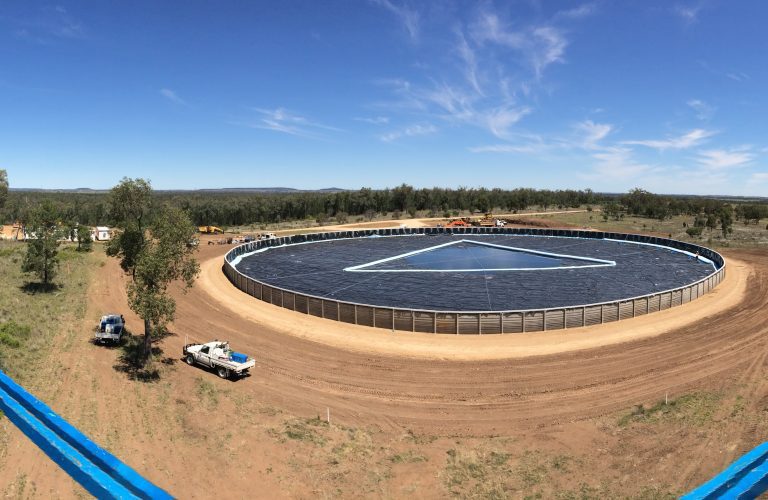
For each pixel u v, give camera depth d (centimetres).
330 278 6450
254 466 2194
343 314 4588
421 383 3228
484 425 2681
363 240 10544
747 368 3284
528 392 3078
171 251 3234
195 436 2392
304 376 3312
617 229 12725
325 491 2061
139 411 2572
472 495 2072
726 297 5356
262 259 7988
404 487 2125
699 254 8056
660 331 4238
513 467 2278
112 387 2817
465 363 3572
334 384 3195
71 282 5444
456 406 2903
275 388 3095
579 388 3116
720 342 3869
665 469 2153
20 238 9362
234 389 3019
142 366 3203
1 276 5244
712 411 2645
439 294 5544
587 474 2184
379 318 4403
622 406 2841
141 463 2114
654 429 2519
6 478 1827
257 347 3866
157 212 4053
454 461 2328
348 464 2273
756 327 4216
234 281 6203
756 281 6112
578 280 6256
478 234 11450
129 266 3822
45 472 1880
